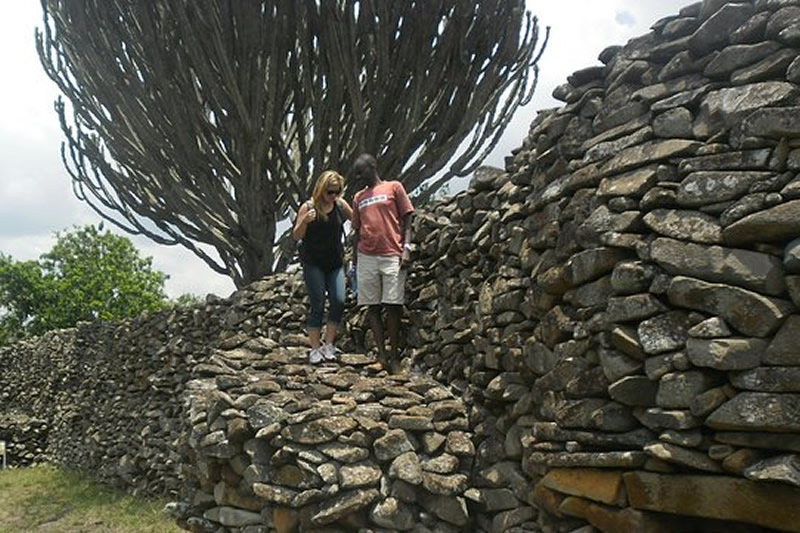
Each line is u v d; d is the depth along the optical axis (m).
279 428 3.62
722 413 2.35
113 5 9.09
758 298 2.34
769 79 2.46
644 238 2.71
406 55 9.45
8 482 10.84
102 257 27.41
